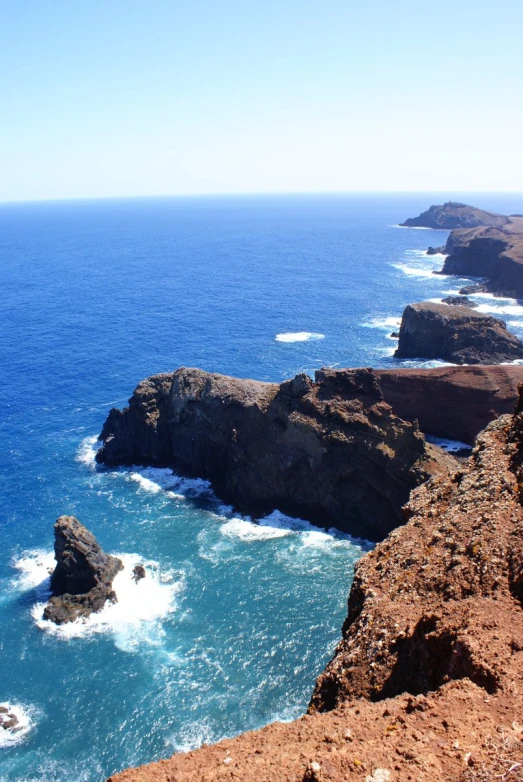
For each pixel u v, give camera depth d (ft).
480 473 86.89
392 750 45.55
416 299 581.12
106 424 282.36
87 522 219.20
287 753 48.16
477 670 53.57
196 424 248.93
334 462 217.56
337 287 652.89
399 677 62.44
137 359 405.39
